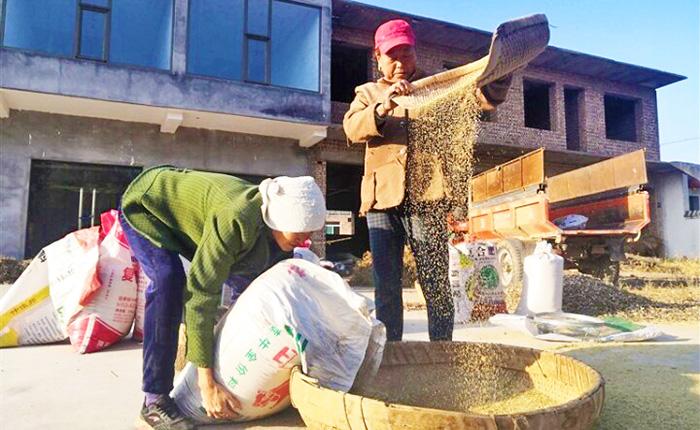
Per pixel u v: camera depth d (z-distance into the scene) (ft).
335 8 36.78
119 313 10.10
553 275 14.05
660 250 50.47
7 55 27.50
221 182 5.92
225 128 34.12
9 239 28.81
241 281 6.70
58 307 10.24
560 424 4.41
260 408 5.86
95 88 28.96
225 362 5.70
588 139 48.67
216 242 5.37
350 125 8.61
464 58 43.78
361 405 4.58
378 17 38.01
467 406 6.35
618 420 5.89
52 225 30.32
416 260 8.86
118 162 31.73
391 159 8.43
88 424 5.78
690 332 12.76
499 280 15.56
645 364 8.79
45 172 30.45
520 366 7.34
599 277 22.44
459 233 18.52
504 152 43.06
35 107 29.71
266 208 5.57
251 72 33.81
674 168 49.80
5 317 10.12
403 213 8.68
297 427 5.83
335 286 6.05
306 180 5.69
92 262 9.89
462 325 13.94
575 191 25.85
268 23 34.12
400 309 8.90
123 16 30.89
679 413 6.11
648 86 51.96
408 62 8.62
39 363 8.80
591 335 11.65
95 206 31.40
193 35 32.40
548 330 12.28
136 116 31.58
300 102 33.63
